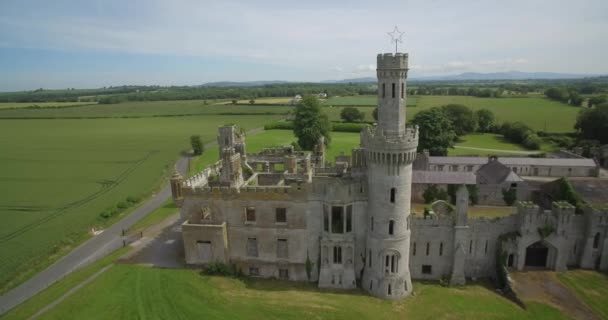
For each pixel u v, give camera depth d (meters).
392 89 52.53
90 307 54.66
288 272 64.81
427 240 62.44
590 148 140.00
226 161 71.56
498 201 98.38
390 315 53.62
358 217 60.22
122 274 63.84
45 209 98.69
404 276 58.41
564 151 137.25
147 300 56.22
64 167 146.25
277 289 61.31
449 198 99.00
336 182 59.22
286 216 62.38
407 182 55.91
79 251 76.44
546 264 62.56
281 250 64.44
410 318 52.88
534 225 60.06
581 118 165.38
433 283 62.78
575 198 84.44
